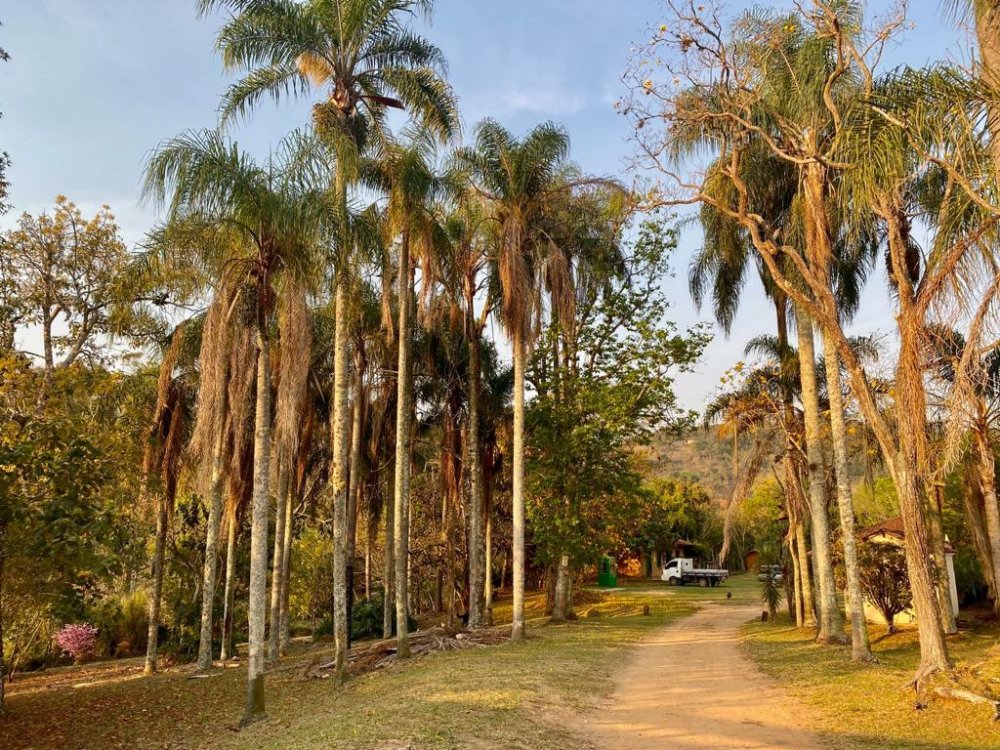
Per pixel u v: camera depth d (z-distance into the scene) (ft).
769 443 81.30
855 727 32.55
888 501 121.49
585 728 31.89
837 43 41.22
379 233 55.16
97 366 75.15
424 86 61.00
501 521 120.98
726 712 35.83
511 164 70.54
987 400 63.57
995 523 67.77
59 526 44.57
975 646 59.93
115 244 74.69
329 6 56.44
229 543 82.84
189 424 76.69
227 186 45.47
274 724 39.91
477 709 33.53
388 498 98.84
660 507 133.18
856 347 75.36
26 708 53.62
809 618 80.18
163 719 48.49
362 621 106.22
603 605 124.77
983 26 30.99
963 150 31.58
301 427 83.92
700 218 72.90
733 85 50.42
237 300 48.91
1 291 69.26
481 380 94.53
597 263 85.61
